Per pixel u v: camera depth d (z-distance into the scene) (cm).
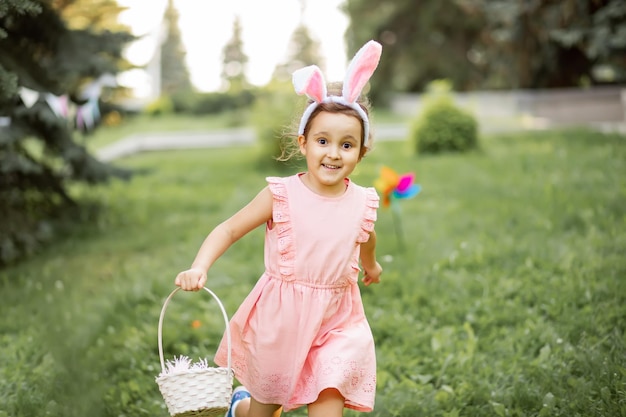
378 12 2875
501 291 489
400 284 518
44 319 469
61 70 646
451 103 1364
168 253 670
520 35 1791
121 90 891
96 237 740
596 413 309
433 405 334
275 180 278
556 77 1933
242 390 310
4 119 674
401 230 704
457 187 942
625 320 414
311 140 272
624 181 812
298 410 338
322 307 269
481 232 662
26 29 609
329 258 271
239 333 281
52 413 330
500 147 1341
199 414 248
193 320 458
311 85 266
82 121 791
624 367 349
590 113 1847
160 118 3127
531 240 610
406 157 1305
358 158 281
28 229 672
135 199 966
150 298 508
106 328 454
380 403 338
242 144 1872
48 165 777
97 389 359
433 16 2745
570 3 1611
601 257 533
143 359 399
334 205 276
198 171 1281
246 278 557
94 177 798
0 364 389
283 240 272
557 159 1059
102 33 742
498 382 354
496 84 2634
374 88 2973
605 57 1634
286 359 271
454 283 513
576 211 687
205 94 3319
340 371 258
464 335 428
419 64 2884
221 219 823
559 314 437
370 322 448
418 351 404
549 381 341
